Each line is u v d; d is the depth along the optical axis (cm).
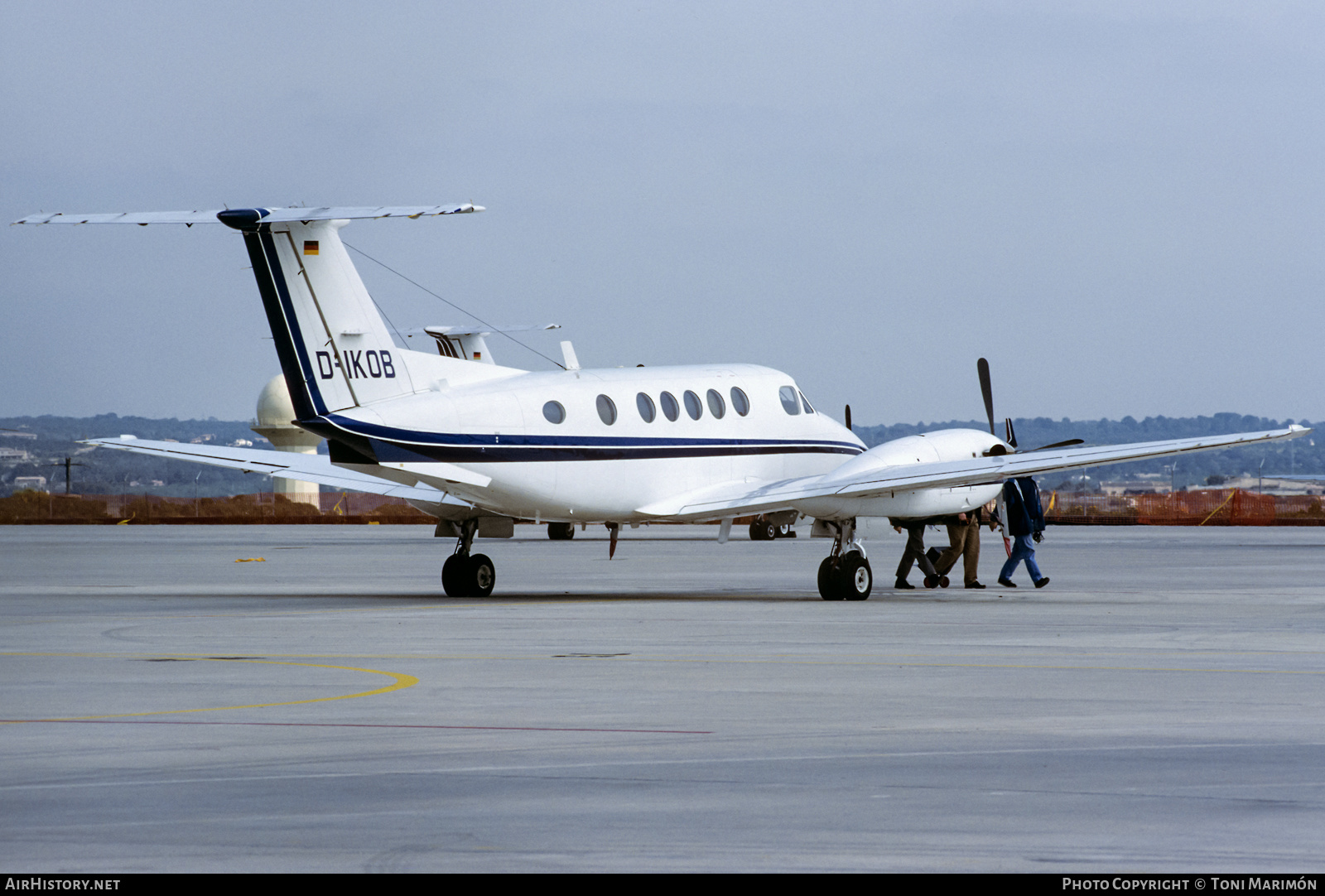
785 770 3356
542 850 2666
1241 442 8069
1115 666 5294
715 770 3359
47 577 11556
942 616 7488
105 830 2817
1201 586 9906
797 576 11388
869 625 6956
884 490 8525
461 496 8481
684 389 9450
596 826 2833
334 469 9244
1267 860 2577
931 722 4025
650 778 3272
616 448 8894
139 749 3659
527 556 15050
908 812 2936
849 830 2802
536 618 7431
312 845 2695
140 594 9581
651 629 6819
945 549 10125
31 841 2731
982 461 8569
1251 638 6266
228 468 9275
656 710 4269
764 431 9856
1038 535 9750
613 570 12362
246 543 18712
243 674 5144
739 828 2817
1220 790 3130
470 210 6894
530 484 8512
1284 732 3841
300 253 7812
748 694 4584
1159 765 3400
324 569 12688
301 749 3647
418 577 11462
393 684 4850
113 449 9438
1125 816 2902
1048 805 2995
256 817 2920
